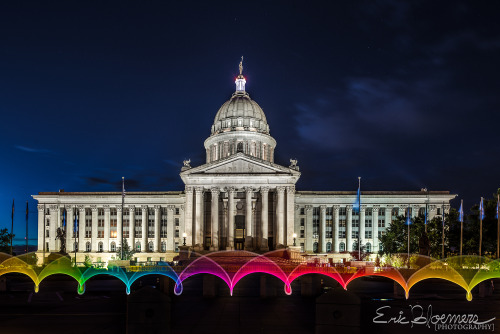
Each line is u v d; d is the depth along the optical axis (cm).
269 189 9069
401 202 10131
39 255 9950
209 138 11538
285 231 8850
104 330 2131
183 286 4216
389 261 7488
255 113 11562
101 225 10425
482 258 6706
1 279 3812
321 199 10238
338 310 1594
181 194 10312
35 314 2589
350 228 10150
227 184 8938
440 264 6053
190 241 8831
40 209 10350
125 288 4050
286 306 2877
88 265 7075
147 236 10306
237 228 9519
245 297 3350
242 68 12569
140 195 10344
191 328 2155
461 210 6369
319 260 8225
